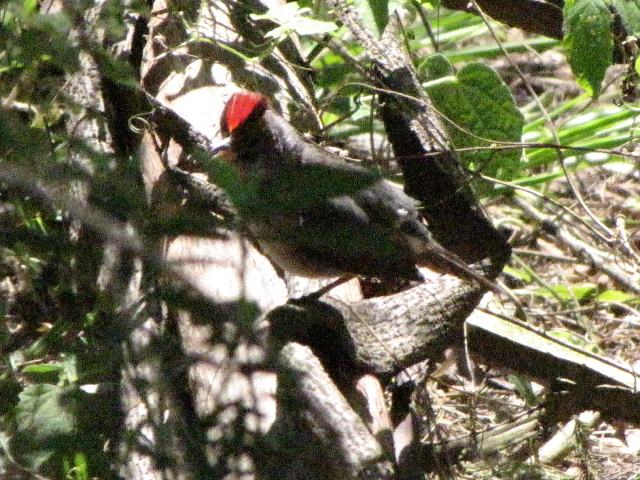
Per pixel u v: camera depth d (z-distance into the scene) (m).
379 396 6.82
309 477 5.92
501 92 9.64
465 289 7.40
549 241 12.24
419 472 7.65
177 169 7.41
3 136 3.07
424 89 9.17
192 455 6.27
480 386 9.70
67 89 7.17
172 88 8.63
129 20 8.92
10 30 3.77
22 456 6.33
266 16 8.53
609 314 11.45
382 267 7.05
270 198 3.16
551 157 11.98
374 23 7.88
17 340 8.52
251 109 7.55
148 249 3.27
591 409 8.58
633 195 12.94
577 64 8.57
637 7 8.47
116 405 6.51
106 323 6.74
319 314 6.87
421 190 8.24
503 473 8.41
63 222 6.45
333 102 10.53
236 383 6.47
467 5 10.74
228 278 6.94
